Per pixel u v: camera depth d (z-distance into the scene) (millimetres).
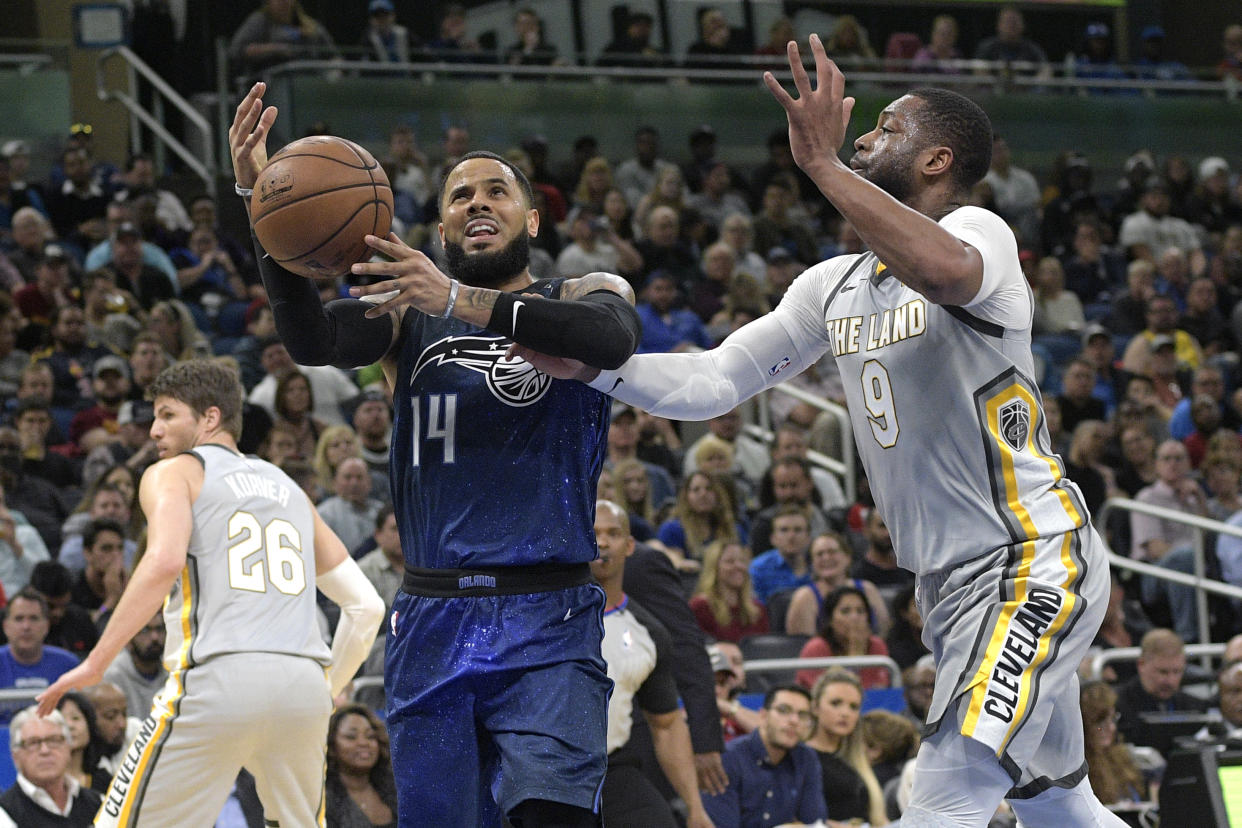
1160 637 8883
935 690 3646
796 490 11141
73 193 16016
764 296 14656
